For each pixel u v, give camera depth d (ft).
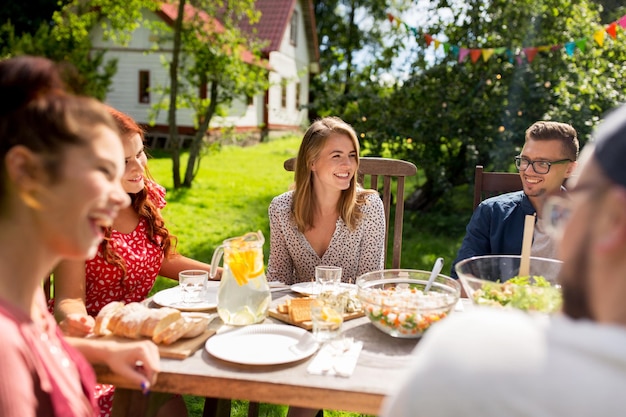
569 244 2.16
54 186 3.33
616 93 20.38
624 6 23.98
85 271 6.52
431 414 1.95
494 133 21.29
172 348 4.77
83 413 3.64
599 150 2.07
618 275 1.99
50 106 3.33
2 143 3.27
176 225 20.79
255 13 30.83
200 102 30.50
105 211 3.52
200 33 29.27
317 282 6.58
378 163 9.37
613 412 1.74
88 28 35.42
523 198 8.20
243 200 26.94
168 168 35.73
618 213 1.99
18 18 54.80
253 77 30.86
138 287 7.05
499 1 21.59
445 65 22.00
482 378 1.89
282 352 4.80
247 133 55.72
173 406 6.38
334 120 8.04
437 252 18.78
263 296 5.64
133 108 50.26
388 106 22.88
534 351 1.91
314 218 8.30
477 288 5.15
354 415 8.88
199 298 6.38
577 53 20.75
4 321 3.17
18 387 3.03
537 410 1.80
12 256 3.41
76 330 5.10
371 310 5.25
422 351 2.16
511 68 21.33
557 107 20.84
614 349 1.82
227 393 4.33
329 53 76.33
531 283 5.64
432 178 23.11
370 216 8.38
